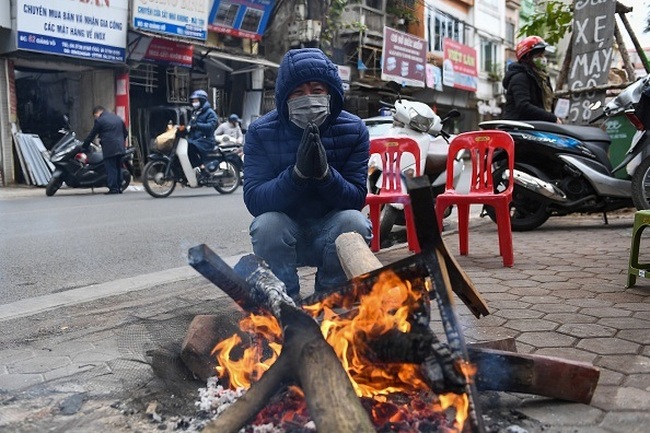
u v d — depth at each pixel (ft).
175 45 51.98
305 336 5.63
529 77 21.84
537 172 20.18
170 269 15.35
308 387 5.30
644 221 11.56
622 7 26.22
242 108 61.77
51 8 42.68
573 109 27.12
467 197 14.93
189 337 7.41
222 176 36.96
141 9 47.98
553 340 8.91
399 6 75.20
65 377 7.91
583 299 11.22
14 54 42.75
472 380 5.56
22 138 42.96
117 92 49.03
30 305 11.98
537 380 6.60
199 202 32.71
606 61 26.08
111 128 37.29
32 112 48.78
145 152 52.31
